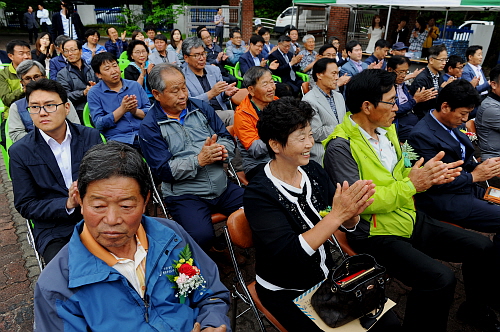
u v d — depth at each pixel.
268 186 1.81
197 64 4.66
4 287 2.80
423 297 2.01
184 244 1.58
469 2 7.18
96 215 1.26
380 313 1.72
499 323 2.43
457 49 10.77
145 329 1.37
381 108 2.18
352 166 2.24
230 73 7.36
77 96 4.61
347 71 6.96
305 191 1.91
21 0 20.69
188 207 2.73
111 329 1.31
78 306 1.29
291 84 7.06
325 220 1.67
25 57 4.51
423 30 12.13
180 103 2.81
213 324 1.48
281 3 25.42
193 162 2.67
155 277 1.45
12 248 3.28
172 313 1.46
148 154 2.78
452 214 2.63
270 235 1.73
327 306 1.67
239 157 5.14
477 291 2.41
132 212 1.29
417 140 2.81
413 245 2.36
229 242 2.05
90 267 1.32
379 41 7.34
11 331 2.41
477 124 3.80
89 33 8.05
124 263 1.42
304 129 1.76
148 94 5.06
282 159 1.83
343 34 14.19
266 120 1.79
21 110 3.30
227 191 2.94
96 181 1.23
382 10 13.86
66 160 2.41
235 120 3.37
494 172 2.58
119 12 22.78
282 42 7.52
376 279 1.69
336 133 2.32
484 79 6.59
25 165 2.25
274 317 1.87
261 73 3.25
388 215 2.21
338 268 1.72
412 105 4.57
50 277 1.29
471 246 2.26
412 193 2.10
